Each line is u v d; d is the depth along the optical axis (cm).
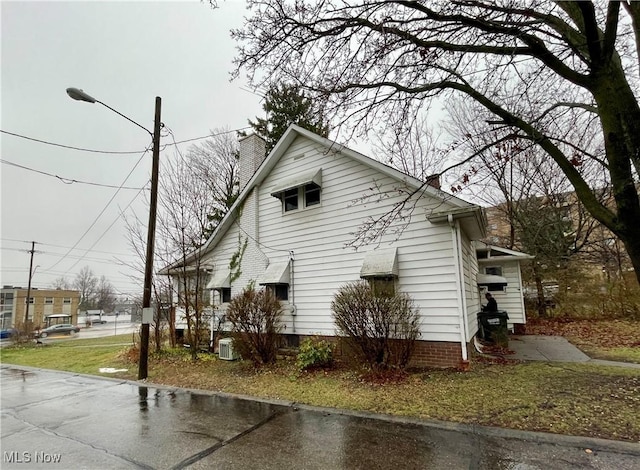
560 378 691
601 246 1948
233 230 1339
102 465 420
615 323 1484
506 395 598
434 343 832
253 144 1409
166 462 420
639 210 444
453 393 624
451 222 812
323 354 886
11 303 5294
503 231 2495
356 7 518
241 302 979
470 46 541
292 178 1153
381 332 766
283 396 686
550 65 504
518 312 1492
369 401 617
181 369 1018
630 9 430
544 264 1897
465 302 838
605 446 403
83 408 677
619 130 446
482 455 398
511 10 473
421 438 454
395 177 919
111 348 1673
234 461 412
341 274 1008
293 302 1107
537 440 429
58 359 1416
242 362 1041
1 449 479
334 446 443
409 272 885
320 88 605
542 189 1892
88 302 9006
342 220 1027
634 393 580
